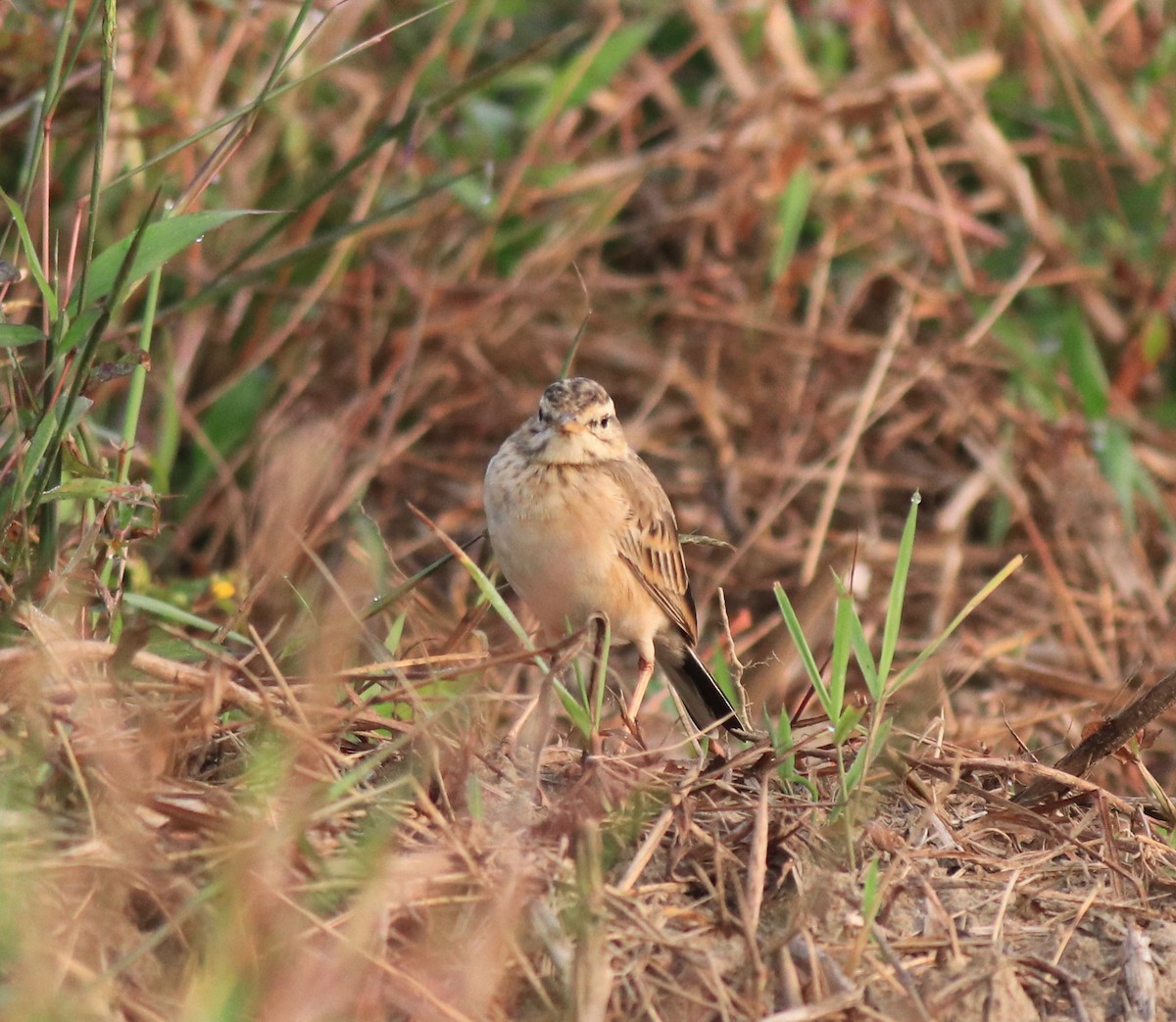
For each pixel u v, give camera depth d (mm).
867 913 6508
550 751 7934
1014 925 7043
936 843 7473
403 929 6309
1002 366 14547
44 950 5688
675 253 15500
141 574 9992
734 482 13812
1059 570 13664
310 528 11898
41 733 6406
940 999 6484
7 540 7750
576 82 14836
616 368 14680
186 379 13484
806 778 7629
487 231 14531
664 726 11086
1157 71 16172
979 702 11383
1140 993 6727
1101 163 15633
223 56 13461
